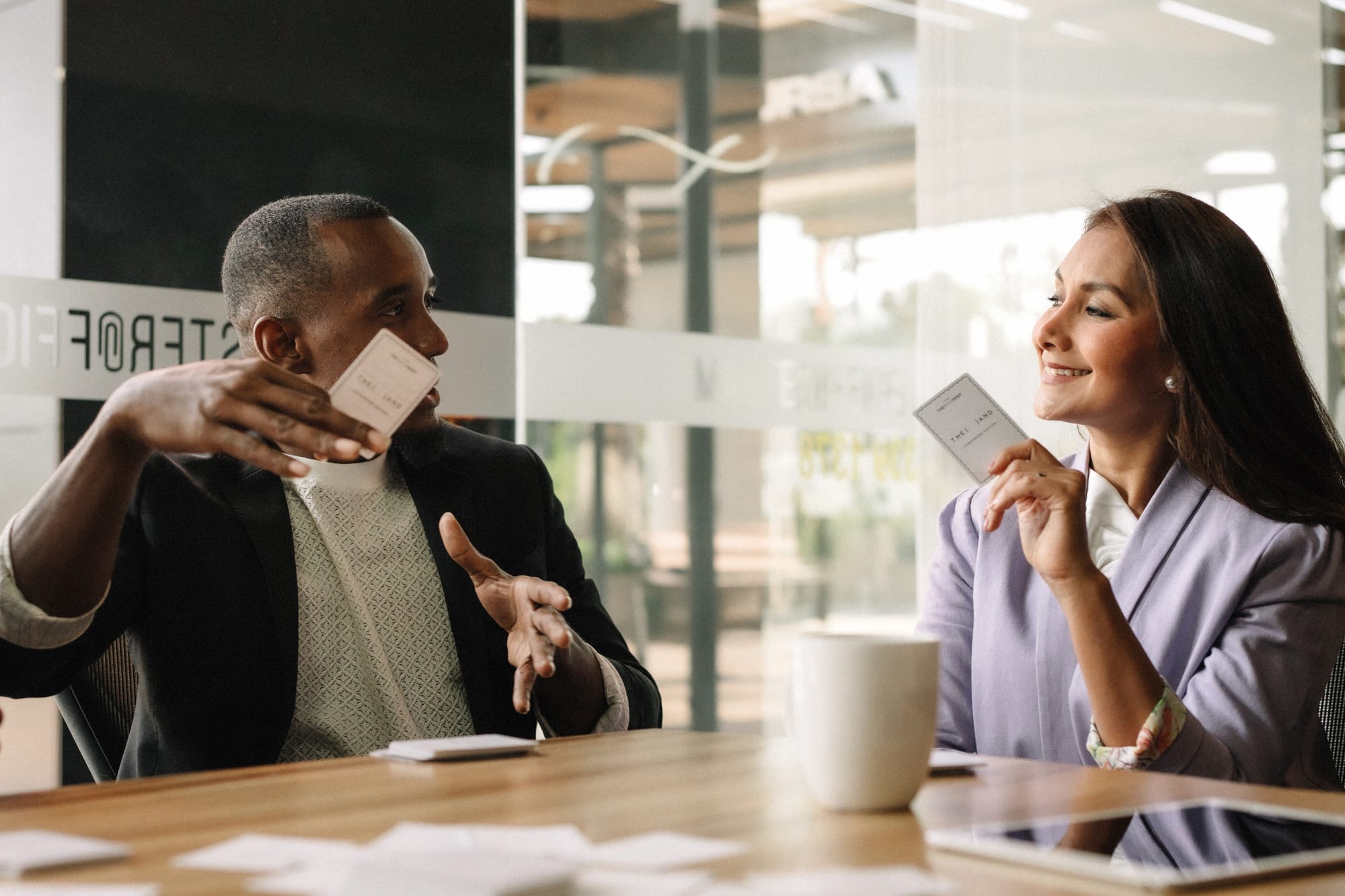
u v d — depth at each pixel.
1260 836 0.67
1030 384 3.97
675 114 3.42
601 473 3.27
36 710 2.21
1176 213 1.44
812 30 3.69
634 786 0.82
